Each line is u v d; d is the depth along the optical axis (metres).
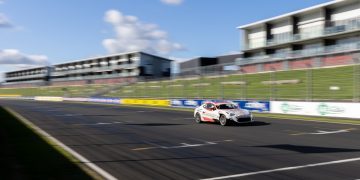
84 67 112.50
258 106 33.25
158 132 17.83
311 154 11.23
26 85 129.62
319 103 27.39
